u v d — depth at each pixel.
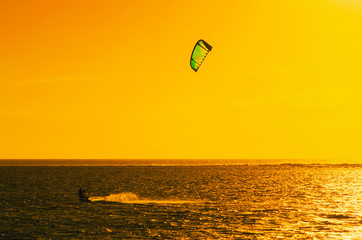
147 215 63.25
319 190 108.25
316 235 50.62
